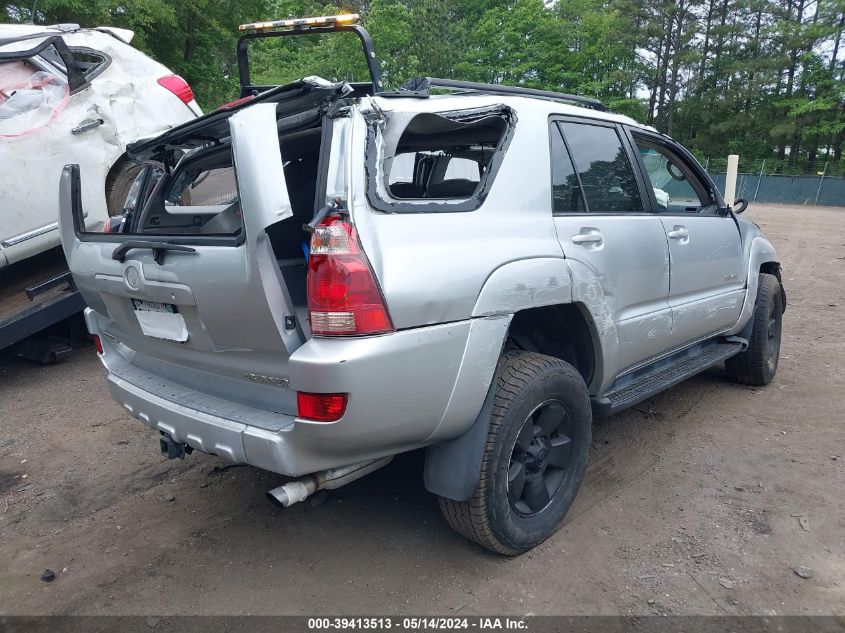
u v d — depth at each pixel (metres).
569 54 40.38
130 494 3.45
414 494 3.35
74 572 2.79
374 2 31.64
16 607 2.57
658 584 2.62
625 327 3.23
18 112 5.41
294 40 32.59
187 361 2.70
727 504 3.22
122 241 2.75
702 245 3.93
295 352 2.13
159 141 3.11
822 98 36.91
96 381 5.28
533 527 2.79
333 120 2.23
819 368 5.32
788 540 2.91
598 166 3.28
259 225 2.07
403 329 2.18
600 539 2.93
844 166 34.34
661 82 40.81
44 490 3.51
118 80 6.17
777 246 13.01
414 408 2.26
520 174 2.75
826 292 8.37
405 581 2.66
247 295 2.18
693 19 40.47
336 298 2.07
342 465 2.31
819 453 3.76
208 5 15.53
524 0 39.19
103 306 3.05
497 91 3.29
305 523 3.11
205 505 3.32
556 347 3.22
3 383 5.28
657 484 3.43
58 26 6.33
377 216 2.19
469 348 2.37
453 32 32.72
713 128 40.00
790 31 38.22
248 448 2.25
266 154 2.08
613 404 3.20
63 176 3.04
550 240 2.79
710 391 4.83
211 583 2.69
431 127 2.77
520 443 2.69
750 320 4.61
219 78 17.31
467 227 2.46
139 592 2.64
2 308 5.29
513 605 2.51
